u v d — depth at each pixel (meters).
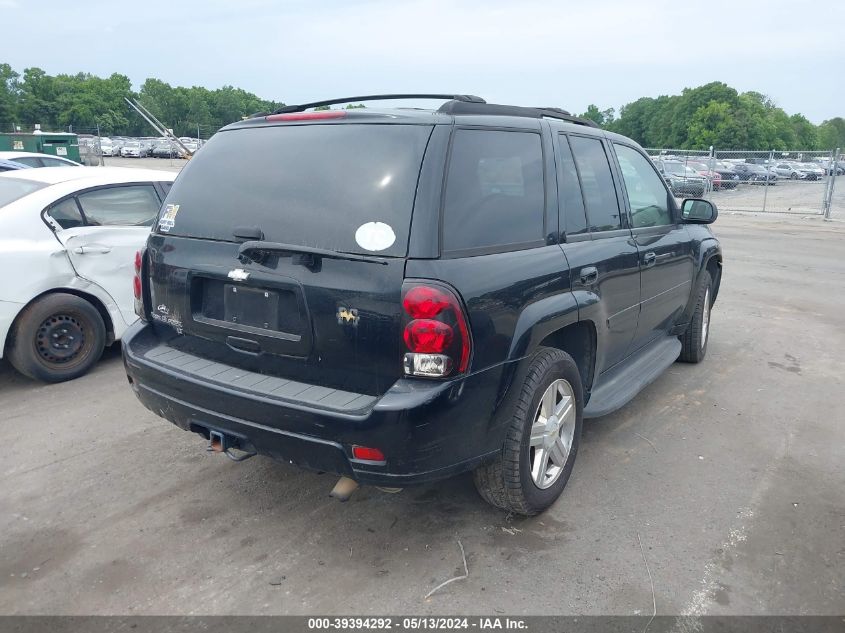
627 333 4.48
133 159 52.44
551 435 3.54
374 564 3.22
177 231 3.47
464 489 3.93
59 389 5.41
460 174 3.04
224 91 119.38
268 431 2.98
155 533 3.46
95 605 2.93
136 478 4.02
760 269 11.73
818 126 148.38
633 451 4.44
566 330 3.93
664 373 6.04
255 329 3.16
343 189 3.01
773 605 2.96
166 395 3.33
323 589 3.04
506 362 3.06
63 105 107.81
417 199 2.86
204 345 3.41
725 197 27.53
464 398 2.88
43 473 4.06
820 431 4.80
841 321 8.02
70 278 5.44
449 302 2.78
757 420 4.98
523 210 3.39
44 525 3.52
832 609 2.94
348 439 2.81
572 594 3.01
